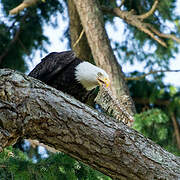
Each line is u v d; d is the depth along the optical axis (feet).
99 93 29.17
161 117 38.78
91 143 21.44
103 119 21.97
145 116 39.09
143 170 22.39
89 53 44.68
